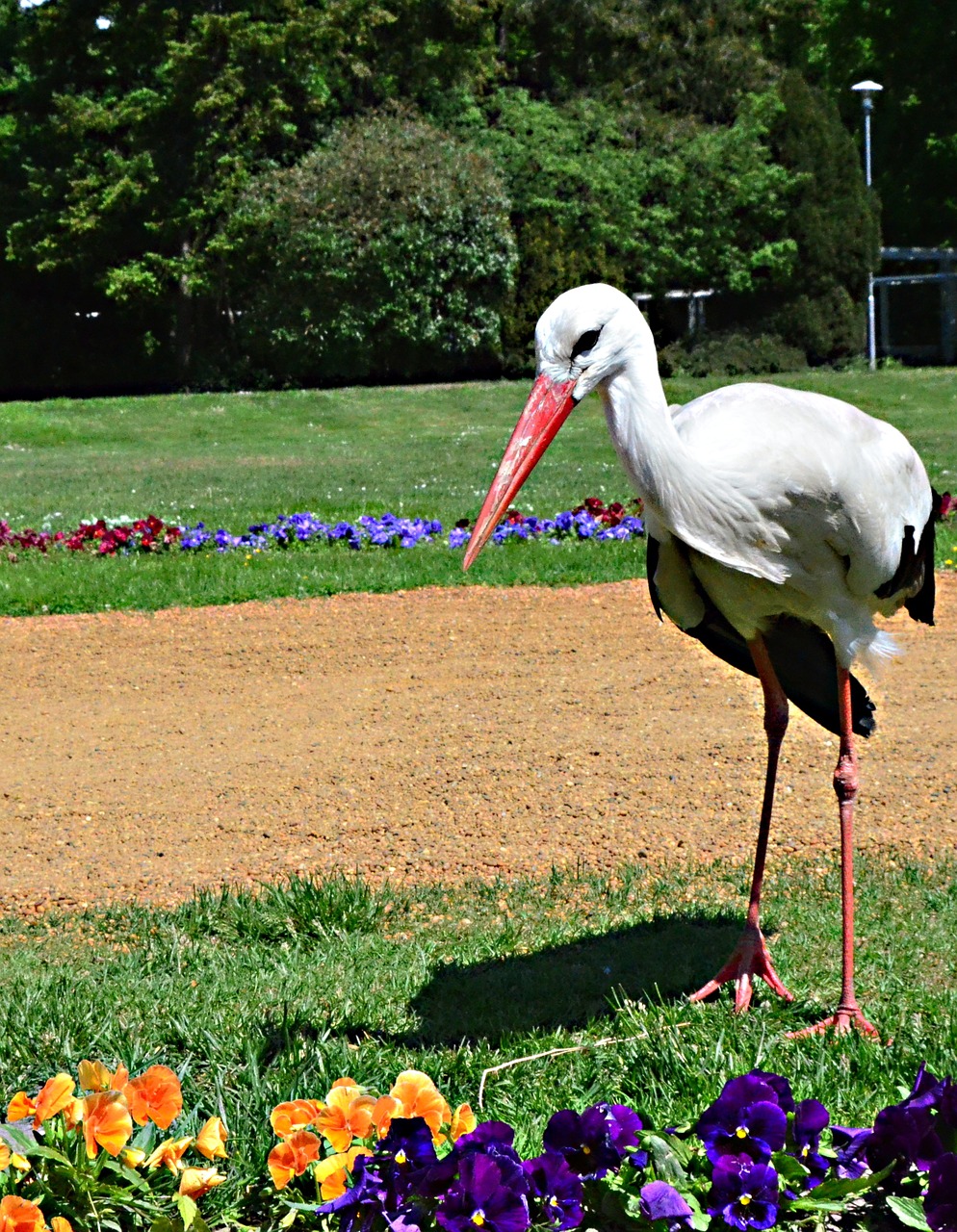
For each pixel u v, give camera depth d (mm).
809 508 4766
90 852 6785
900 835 6707
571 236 41312
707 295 42562
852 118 52500
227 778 7758
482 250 39625
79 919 6027
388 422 33844
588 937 5801
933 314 52000
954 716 8484
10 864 6652
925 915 5863
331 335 39969
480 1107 4301
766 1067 4559
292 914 6000
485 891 6242
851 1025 4875
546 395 4598
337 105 43312
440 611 11641
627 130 41969
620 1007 5082
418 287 39719
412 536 14664
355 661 10180
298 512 18125
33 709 9211
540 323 4652
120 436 31938
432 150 39500
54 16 42156
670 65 43125
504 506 4535
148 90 41500
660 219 40906
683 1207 3402
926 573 5918
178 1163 3732
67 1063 4629
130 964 5531
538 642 10562
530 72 44844
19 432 31703
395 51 43188
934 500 5828
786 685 5598
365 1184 3469
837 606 5043
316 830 6977
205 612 11836
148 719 8938
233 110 40969
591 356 4582
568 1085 4492
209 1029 4879
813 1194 3508
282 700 9273
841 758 5125
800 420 4848
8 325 46250
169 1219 3496
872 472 4926
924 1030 4824
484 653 10305
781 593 4988
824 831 6812
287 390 40562
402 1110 3775
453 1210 3354
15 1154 3553
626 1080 4512
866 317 43531
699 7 42906
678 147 41219
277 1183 3627
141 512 18719
